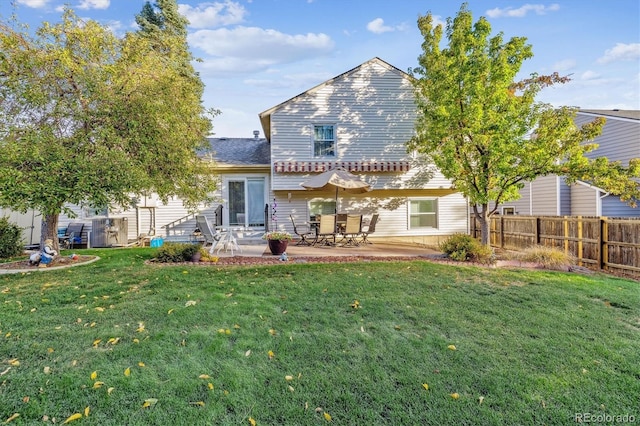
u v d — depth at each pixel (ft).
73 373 12.51
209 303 19.98
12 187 24.47
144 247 47.52
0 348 14.38
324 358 14.10
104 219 49.88
